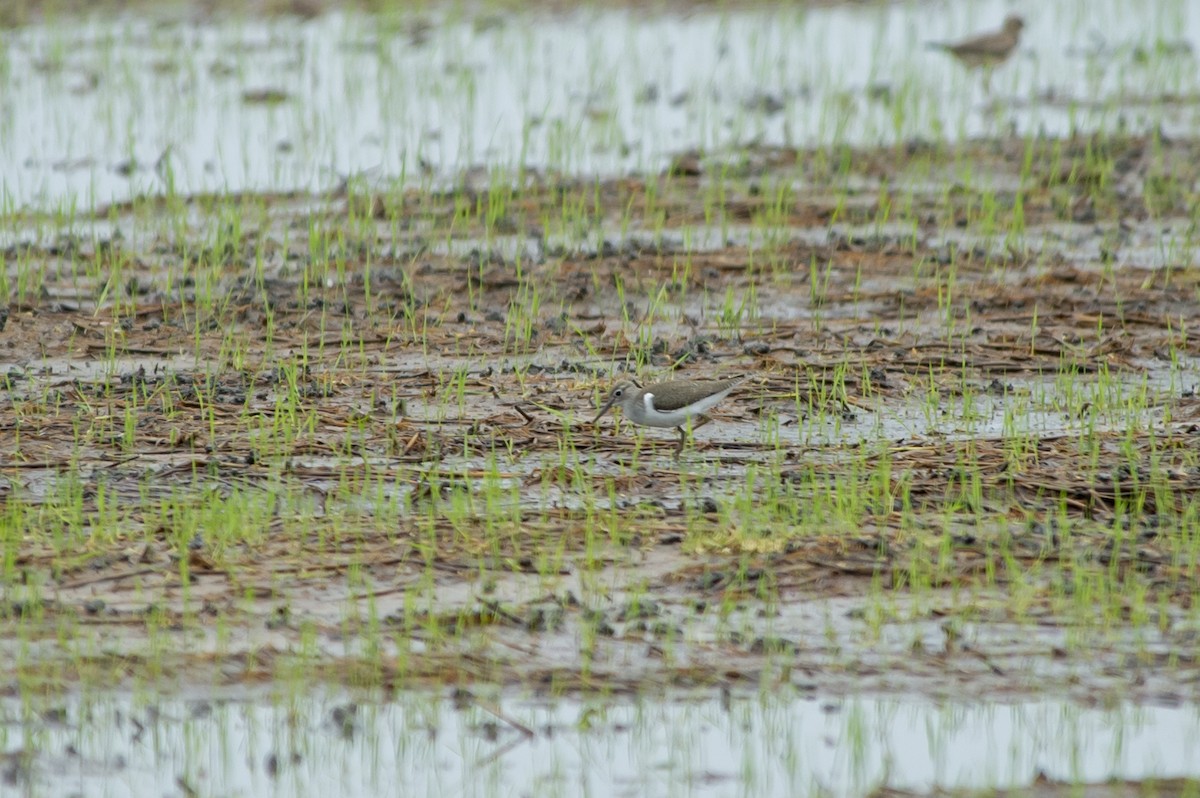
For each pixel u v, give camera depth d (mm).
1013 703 11312
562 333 19109
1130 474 14641
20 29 36031
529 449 15648
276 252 22078
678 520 13875
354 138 27844
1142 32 35406
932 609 12359
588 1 38938
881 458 15141
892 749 10953
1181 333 19031
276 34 35781
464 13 37656
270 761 10836
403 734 11125
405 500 14203
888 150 27344
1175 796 10328
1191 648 11812
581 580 12727
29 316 19438
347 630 11953
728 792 10602
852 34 36312
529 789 10625
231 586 12641
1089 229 23281
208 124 28562
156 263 21594
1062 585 12586
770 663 11734
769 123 29266
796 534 13523
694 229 23297
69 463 15188
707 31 36500
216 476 14898
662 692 11469
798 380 17609
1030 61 33875
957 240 22719
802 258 21859
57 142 27438
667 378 17594
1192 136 27625
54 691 11336
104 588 12586
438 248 22344
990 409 16891
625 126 28812
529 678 11578
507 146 27391
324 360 18250
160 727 11117
